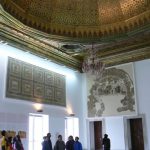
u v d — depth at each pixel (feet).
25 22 36.76
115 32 41.01
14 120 37.09
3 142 30.19
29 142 39.99
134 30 39.32
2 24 35.63
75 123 50.29
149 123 43.39
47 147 32.89
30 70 41.73
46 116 43.47
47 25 39.78
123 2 39.29
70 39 41.65
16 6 34.53
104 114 48.83
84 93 52.60
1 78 36.47
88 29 41.81
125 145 45.24
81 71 53.01
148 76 44.88
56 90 46.47
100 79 50.72
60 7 40.11
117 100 47.73
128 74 47.14
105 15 41.09
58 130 45.01
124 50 46.93
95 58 45.78
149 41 43.78
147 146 42.98
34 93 41.68
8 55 38.14
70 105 49.08
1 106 35.60
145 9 37.60
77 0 40.45
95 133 51.13
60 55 47.32
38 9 38.06
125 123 46.14
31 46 41.27
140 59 46.16
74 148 35.70
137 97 45.47
